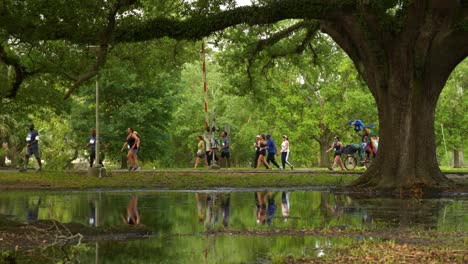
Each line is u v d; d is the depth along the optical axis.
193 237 9.25
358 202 15.96
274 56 33.16
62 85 30.72
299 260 6.95
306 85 59.03
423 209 13.84
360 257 7.02
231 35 29.91
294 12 20.23
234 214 12.80
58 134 54.78
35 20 15.39
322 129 59.12
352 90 56.47
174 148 78.50
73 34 17.69
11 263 7.05
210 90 79.62
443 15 19.67
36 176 26.53
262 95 37.50
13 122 52.34
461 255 7.08
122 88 49.41
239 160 82.50
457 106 68.75
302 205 15.05
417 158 20.11
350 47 21.09
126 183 24.19
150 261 7.12
